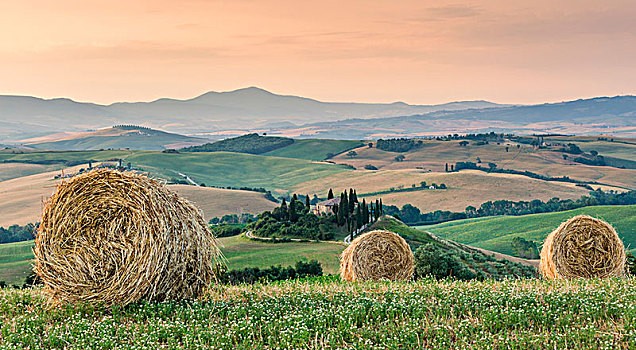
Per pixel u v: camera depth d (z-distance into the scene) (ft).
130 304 41.83
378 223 271.28
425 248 93.97
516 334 34.53
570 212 374.63
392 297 45.60
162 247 41.68
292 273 152.56
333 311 40.93
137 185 42.06
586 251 63.41
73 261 41.96
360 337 35.29
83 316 40.96
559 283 50.72
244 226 297.94
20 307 43.96
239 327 37.06
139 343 33.73
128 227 41.73
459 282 54.24
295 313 40.16
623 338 33.55
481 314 39.06
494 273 123.44
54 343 35.09
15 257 228.22
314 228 256.11
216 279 46.32
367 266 75.00
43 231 42.55
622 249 63.77
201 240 44.39
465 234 363.15
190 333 35.76
